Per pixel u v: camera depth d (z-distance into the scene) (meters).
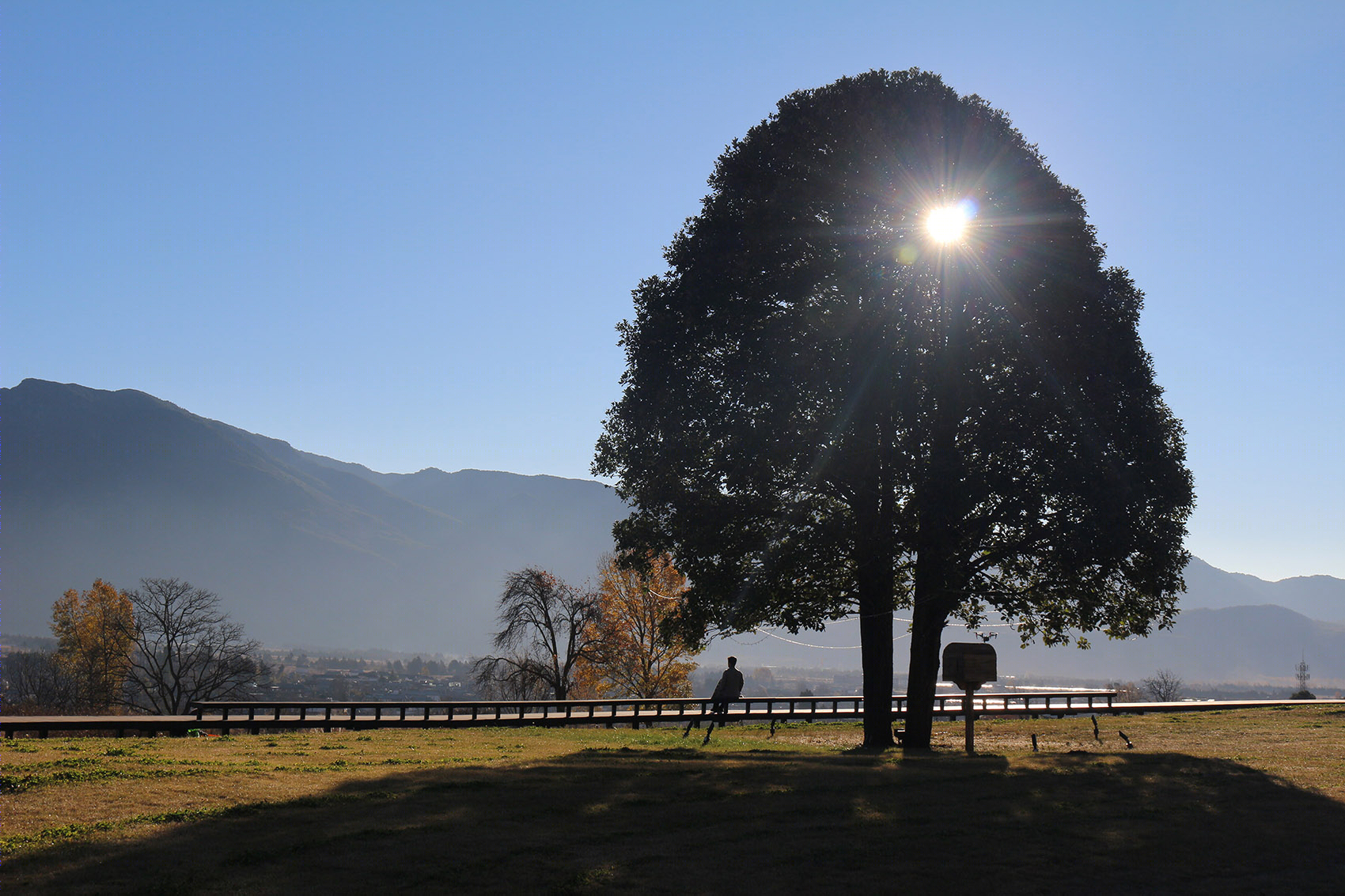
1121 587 25.36
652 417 25.45
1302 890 9.04
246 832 10.16
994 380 24.02
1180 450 25.03
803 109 25.86
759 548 24.47
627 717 35.22
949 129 25.08
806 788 13.62
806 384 23.56
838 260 24.12
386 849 9.59
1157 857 10.04
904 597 27.61
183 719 29.19
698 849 9.96
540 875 8.84
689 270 25.56
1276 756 19.69
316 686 166.75
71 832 9.98
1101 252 25.81
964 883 8.98
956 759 18.53
